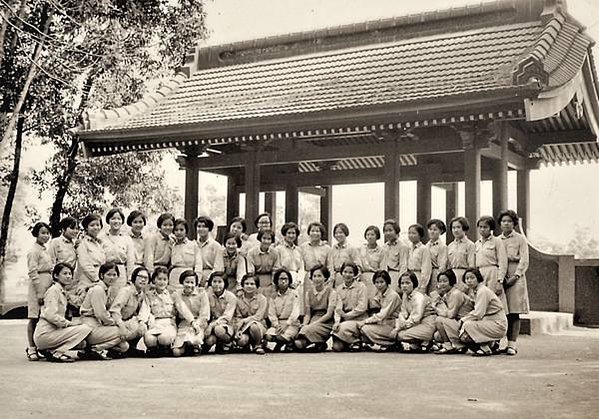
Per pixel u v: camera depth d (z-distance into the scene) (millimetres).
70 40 19094
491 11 15508
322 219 21156
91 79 19766
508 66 13711
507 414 5062
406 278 10008
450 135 16344
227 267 10641
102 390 6172
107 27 19469
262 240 10438
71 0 18234
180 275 9625
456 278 10266
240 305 9914
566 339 11742
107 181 21422
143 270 9141
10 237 30344
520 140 16359
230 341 9562
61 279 8742
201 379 6895
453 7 15945
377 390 6199
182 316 9344
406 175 18094
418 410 5223
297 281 10594
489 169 16781
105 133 16750
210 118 15922
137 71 20922
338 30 17312
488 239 10172
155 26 20406
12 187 19500
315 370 7641
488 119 13148
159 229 10305
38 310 9258
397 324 9922
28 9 18172
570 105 15375
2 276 19938
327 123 14438
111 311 8859
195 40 20875
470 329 9273
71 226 9492
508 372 7453
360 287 10211
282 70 17453
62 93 19594
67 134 19688
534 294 15891
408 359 8820
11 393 6004
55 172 20672
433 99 13141
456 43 15328
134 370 7590
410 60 15414
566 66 13531
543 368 7805
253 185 16156
